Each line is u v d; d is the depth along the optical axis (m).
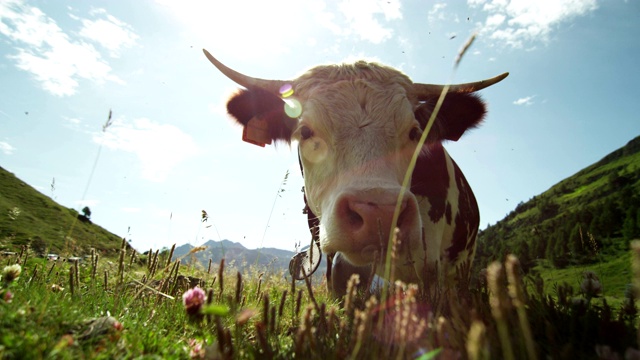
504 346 0.34
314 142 0.71
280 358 0.34
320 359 0.31
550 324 0.40
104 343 0.34
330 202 0.64
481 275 0.56
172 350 0.39
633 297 0.45
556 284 0.56
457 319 0.38
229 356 0.30
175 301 0.55
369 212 0.54
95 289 0.58
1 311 0.33
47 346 0.29
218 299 0.52
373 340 0.32
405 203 0.55
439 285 0.56
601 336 0.39
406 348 0.31
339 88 0.74
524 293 0.46
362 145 0.66
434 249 0.74
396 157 0.68
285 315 0.56
